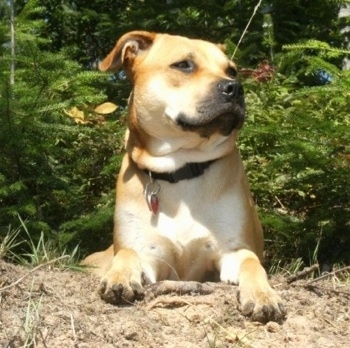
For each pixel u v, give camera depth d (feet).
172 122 7.47
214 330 6.47
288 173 9.32
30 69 9.05
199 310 6.68
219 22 12.82
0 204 9.00
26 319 6.30
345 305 6.89
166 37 7.82
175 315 6.65
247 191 7.78
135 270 7.04
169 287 6.87
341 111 9.07
